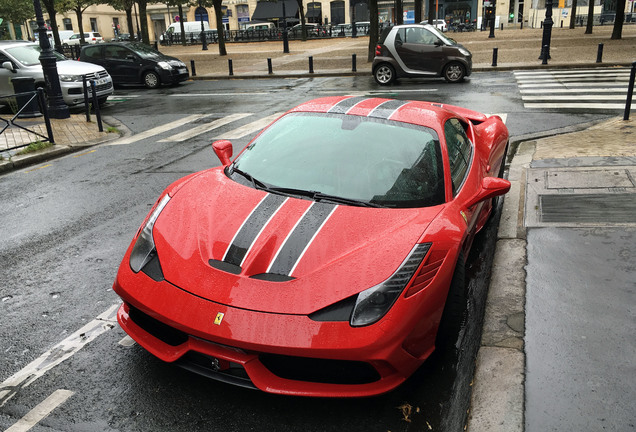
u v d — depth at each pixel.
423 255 2.74
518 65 17.70
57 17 58.88
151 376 2.93
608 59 18.11
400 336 2.51
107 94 14.09
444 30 45.97
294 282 2.56
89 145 9.56
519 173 6.27
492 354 3.01
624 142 7.27
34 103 12.35
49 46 12.05
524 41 27.97
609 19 45.47
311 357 2.40
